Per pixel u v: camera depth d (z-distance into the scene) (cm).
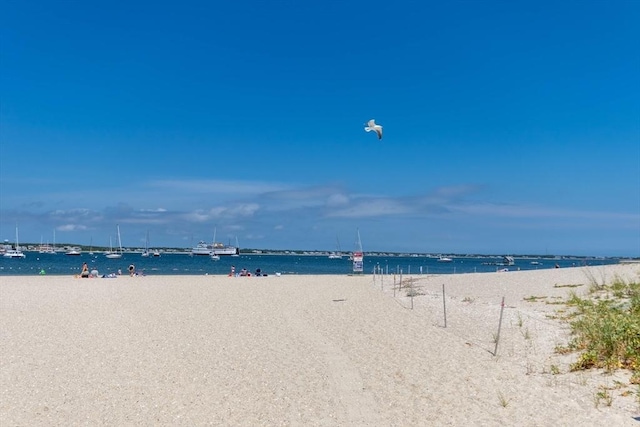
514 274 3644
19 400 1016
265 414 938
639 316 1451
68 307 2375
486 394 1012
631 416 845
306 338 1620
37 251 17962
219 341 1580
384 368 1236
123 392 1068
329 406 975
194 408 972
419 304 2467
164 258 14638
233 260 14625
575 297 2145
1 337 1627
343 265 11650
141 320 1997
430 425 866
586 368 1137
